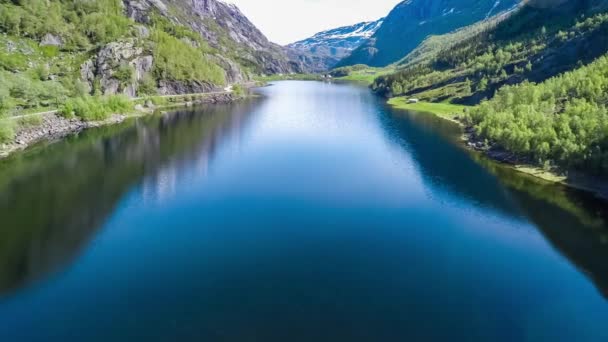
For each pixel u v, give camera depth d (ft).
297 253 176.35
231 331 124.88
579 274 158.92
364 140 404.77
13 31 561.02
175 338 121.80
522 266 165.07
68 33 636.07
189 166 306.96
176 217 213.87
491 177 277.64
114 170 292.81
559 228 198.80
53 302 140.26
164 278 155.53
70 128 433.07
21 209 220.23
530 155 300.81
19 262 167.12
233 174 288.71
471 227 201.67
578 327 128.26
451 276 157.58
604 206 223.10
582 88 345.31
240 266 165.17
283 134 439.22
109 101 522.47
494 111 414.21
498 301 141.49
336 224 206.80
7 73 436.35
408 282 153.28
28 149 347.56
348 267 164.45
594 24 547.49
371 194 249.14
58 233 193.36
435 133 433.07
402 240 188.75
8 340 121.70
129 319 130.82
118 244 183.62
